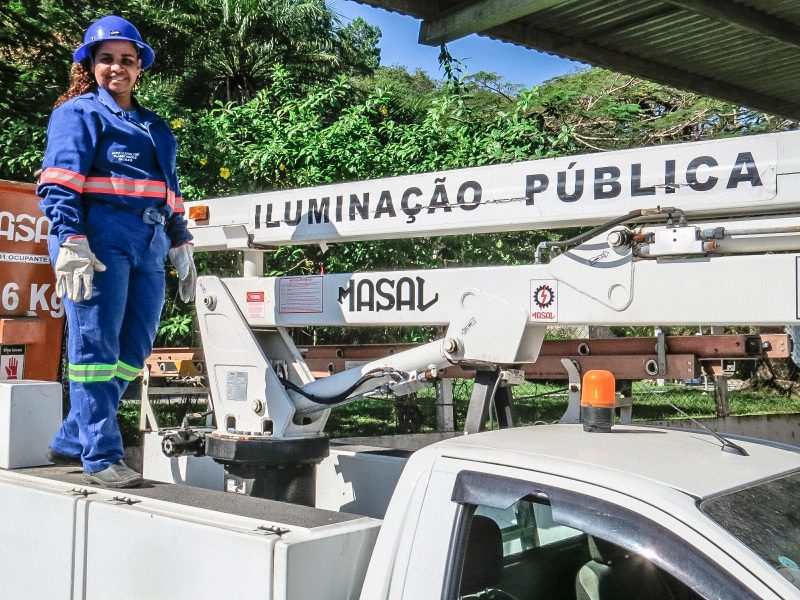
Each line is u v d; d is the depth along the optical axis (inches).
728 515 89.7
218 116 367.6
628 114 486.3
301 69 1098.1
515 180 136.9
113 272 139.4
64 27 483.5
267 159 325.7
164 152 146.7
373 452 162.2
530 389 357.4
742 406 495.8
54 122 139.3
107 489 132.3
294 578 100.2
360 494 158.2
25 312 215.3
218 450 149.2
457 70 374.0
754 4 288.4
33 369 214.4
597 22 307.0
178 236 155.9
